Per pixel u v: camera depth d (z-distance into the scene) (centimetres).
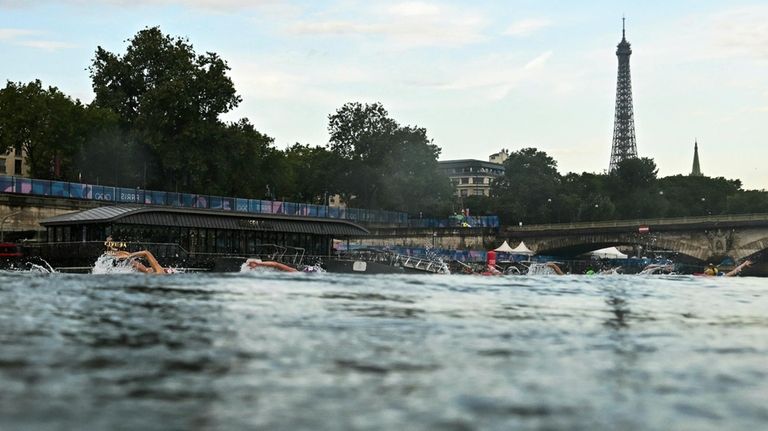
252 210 11600
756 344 1842
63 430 980
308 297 2761
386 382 1295
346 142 15688
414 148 15338
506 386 1293
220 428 1014
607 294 3578
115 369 1335
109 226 7000
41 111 10731
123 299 2506
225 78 12325
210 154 12025
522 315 2394
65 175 11500
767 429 1067
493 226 15162
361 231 8888
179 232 7450
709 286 4722
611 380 1366
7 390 1166
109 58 12244
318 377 1320
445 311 2434
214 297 2659
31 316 1988
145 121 11519
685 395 1260
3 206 8825
